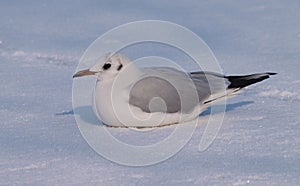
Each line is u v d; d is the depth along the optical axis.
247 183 13.46
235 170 14.13
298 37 27.50
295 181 13.52
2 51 26.45
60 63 24.94
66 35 28.86
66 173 14.16
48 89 21.17
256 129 16.91
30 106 19.33
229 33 28.38
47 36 28.75
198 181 13.60
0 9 33.53
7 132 17.00
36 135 16.73
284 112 18.45
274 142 15.89
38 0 35.25
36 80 22.31
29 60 25.22
